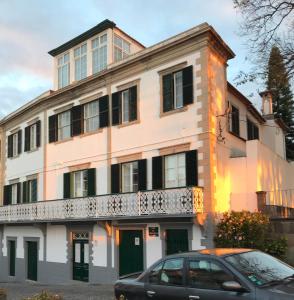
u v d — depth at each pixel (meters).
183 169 18.88
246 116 24.62
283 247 16.06
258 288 6.81
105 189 22.09
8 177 31.17
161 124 19.83
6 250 29.44
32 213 25.86
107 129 22.39
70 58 26.53
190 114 18.78
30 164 28.34
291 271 7.71
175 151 19.09
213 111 18.55
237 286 6.96
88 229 22.58
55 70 27.61
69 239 23.66
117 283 9.13
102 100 22.91
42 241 25.75
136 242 20.16
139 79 21.05
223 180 18.94
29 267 27.05
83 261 22.88
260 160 19.92
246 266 7.42
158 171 19.58
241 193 19.34
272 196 21.22
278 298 6.49
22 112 29.42
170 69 19.70
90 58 25.14
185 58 19.20
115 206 20.42
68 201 23.09
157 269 8.48
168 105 19.66
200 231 17.73
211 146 18.05
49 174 26.19
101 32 24.64
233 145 20.64
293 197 26.50
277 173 23.42
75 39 25.88
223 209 18.56
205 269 7.69
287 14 15.98
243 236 16.41
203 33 18.47
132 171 21.06
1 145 32.72
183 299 7.75
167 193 18.33
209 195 17.69
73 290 19.06
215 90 18.97
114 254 20.91
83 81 23.86
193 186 17.56
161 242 18.98
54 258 24.62
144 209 19.09
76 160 24.16
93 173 22.81
